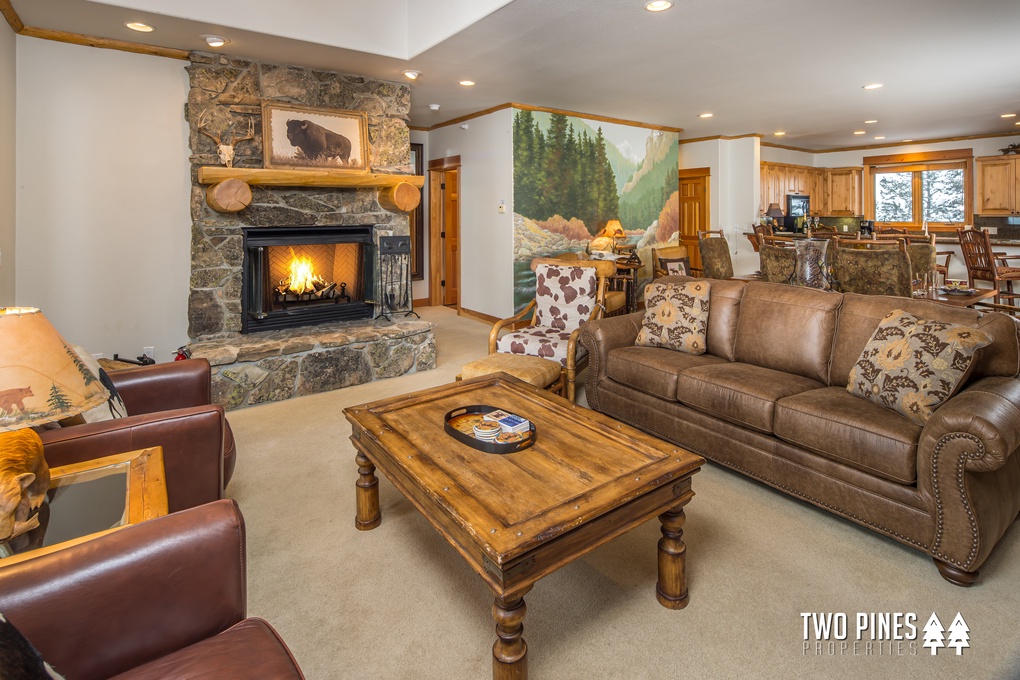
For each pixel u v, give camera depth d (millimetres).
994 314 2383
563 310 4316
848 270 4070
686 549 2254
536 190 6340
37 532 1339
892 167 10281
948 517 1986
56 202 3891
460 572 2154
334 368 4348
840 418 2307
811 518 2506
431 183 7789
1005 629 1803
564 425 2279
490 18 3611
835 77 5168
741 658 1707
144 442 1854
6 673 726
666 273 6410
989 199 8969
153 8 3396
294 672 1092
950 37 4098
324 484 2861
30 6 3342
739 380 2801
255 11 3719
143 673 1066
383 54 4289
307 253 4895
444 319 7082
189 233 4391
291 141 4492
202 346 3994
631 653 1729
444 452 2010
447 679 1640
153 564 1122
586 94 5711
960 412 1919
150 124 4160
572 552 1604
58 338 1341
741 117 7109
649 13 3566
